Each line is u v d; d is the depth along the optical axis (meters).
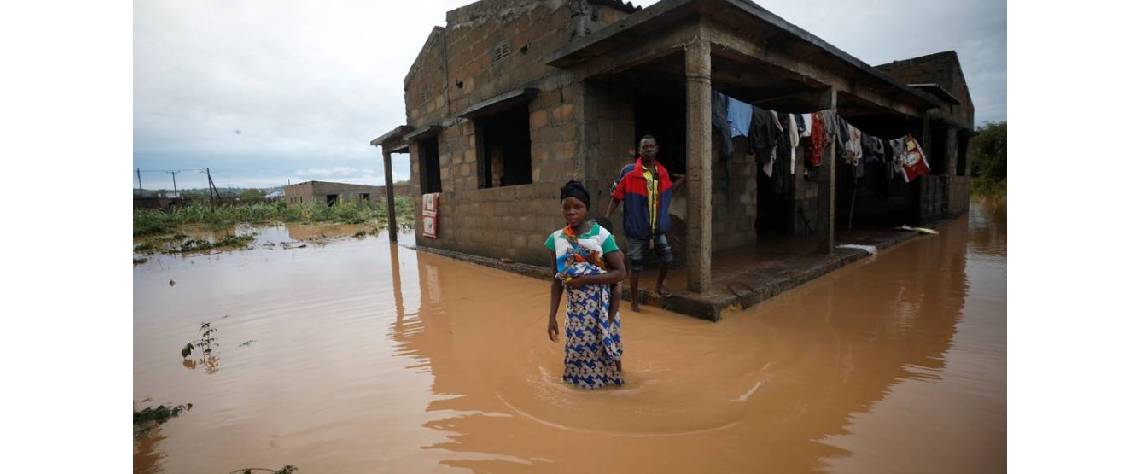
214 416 3.21
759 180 12.32
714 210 8.85
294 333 5.16
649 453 2.57
